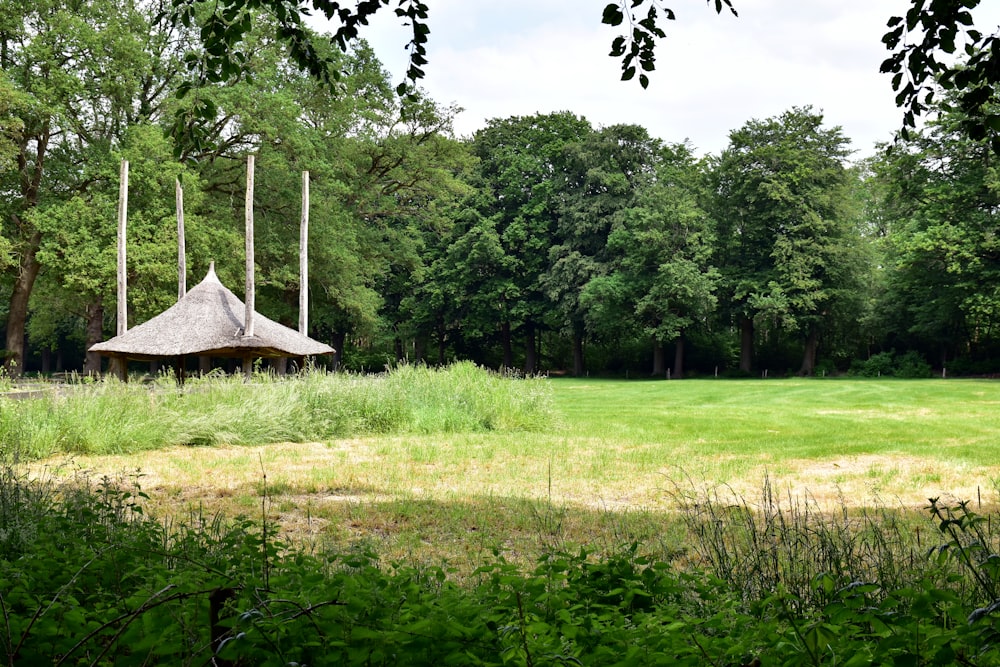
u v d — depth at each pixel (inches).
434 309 2434.8
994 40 207.3
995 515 335.6
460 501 390.9
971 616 88.2
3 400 576.1
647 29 227.8
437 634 97.5
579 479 460.4
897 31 213.5
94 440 562.3
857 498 398.3
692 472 482.9
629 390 1459.2
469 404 764.6
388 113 1838.1
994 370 2010.3
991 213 1792.6
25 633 104.2
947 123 1684.3
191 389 692.7
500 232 2437.3
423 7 227.8
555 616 117.3
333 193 1739.7
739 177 2143.2
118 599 127.3
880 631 97.7
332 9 232.1
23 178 1373.0
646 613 127.3
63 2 1389.0
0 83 1183.6
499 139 2456.9
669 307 2127.2
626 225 2181.3
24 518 208.5
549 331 2645.2
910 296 2137.1
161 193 1358.3
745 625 115.9
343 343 2544.3
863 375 2114.9
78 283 1298.0
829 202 2078.0
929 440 645.9
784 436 679.1
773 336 2413.9
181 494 406.3
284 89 1566.2
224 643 93.4
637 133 2272.4
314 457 554.3
